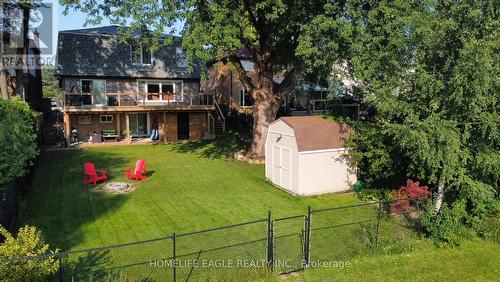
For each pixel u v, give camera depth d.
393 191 16.09
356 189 18.00
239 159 24.36
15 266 7.35
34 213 14.41
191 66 18.50
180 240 12.27
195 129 32.19
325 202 16.62
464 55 11.41
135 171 19.58
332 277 10.16
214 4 16.36
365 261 10.99
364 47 16.66
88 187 17.84
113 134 30.39
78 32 30.61
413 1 15.02
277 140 18.92
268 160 19.84
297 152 17.38
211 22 16.94
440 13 12.79
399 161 16.66
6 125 10.67
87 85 30.00
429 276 10.38
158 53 32.66
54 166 21.67
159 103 32.38
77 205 15.41
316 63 17.86
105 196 16.62
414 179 17.11
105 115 31.05
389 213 14.38
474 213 13.41
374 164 16.72
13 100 15.29
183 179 19.78
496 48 11.58
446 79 12.71
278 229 13.24
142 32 20.69
